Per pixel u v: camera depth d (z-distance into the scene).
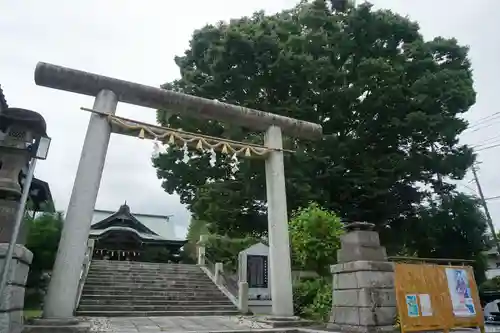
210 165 20.84
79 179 8.70
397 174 19.98
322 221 11.98
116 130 9.80
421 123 19.28
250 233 21.48
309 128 11.96
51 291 7.70
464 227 20.64
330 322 8.20
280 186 10.88
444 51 22.98
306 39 20.81
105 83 9.73
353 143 20.11
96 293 14.35
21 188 6.70
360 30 22.39
